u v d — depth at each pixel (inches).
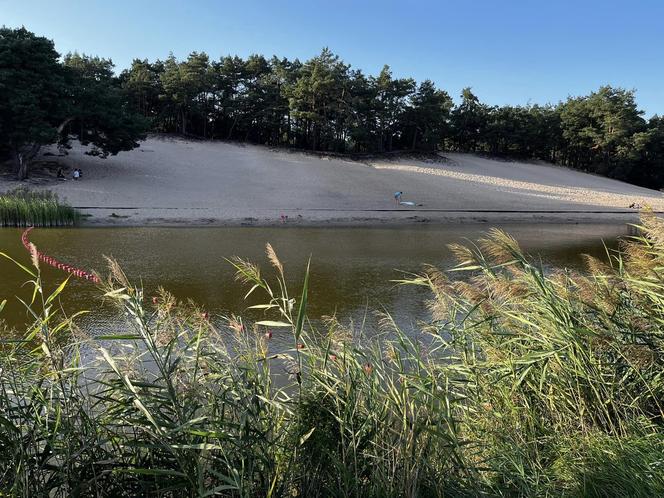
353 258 762.8
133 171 1851.6
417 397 147.3
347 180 2021.4
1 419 107.0
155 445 108.9
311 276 613.6
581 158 3577.8
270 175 2015.3
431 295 513.7
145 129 1840.6
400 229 1214.9
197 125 3004.4
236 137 3051.2
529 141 3329.2
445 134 3257.9
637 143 3095.5
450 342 190.9
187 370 132.3
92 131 1795.0
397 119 3019.2
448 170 2615.7
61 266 185.6
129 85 2635.3
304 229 1160.8
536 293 181.6
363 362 174.9
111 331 351.9
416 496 112.2
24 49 1508.4
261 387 134.2
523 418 162.9
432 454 125.3
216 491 98.0
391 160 2765.7
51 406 119.7
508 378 170.6
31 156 1571.1
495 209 1614.2
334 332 184.2
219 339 164.2
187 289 519.8
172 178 1808.6
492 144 3410.4
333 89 2664.9
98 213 1201.4
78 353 135.9
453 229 1232.8
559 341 166.4
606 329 169.5
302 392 137.9
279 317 418.0
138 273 599.2
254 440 114.5
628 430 146.6
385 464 121.7
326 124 2805.1
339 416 128.3
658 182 3299.7
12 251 723.4
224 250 802.2
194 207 1369.3
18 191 1182.3
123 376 112.7
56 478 109.9
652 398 161.5
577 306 182.5
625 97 3270.2
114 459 116.3
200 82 2640.3
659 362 163.5
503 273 202.8
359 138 2807.6
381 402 139.6
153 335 135.8
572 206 1772.9
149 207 1323.8
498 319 200.2
